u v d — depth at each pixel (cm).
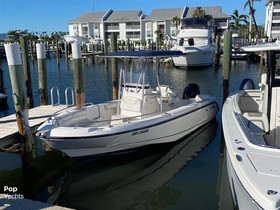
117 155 614
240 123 440
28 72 996
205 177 559
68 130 547
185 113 711
